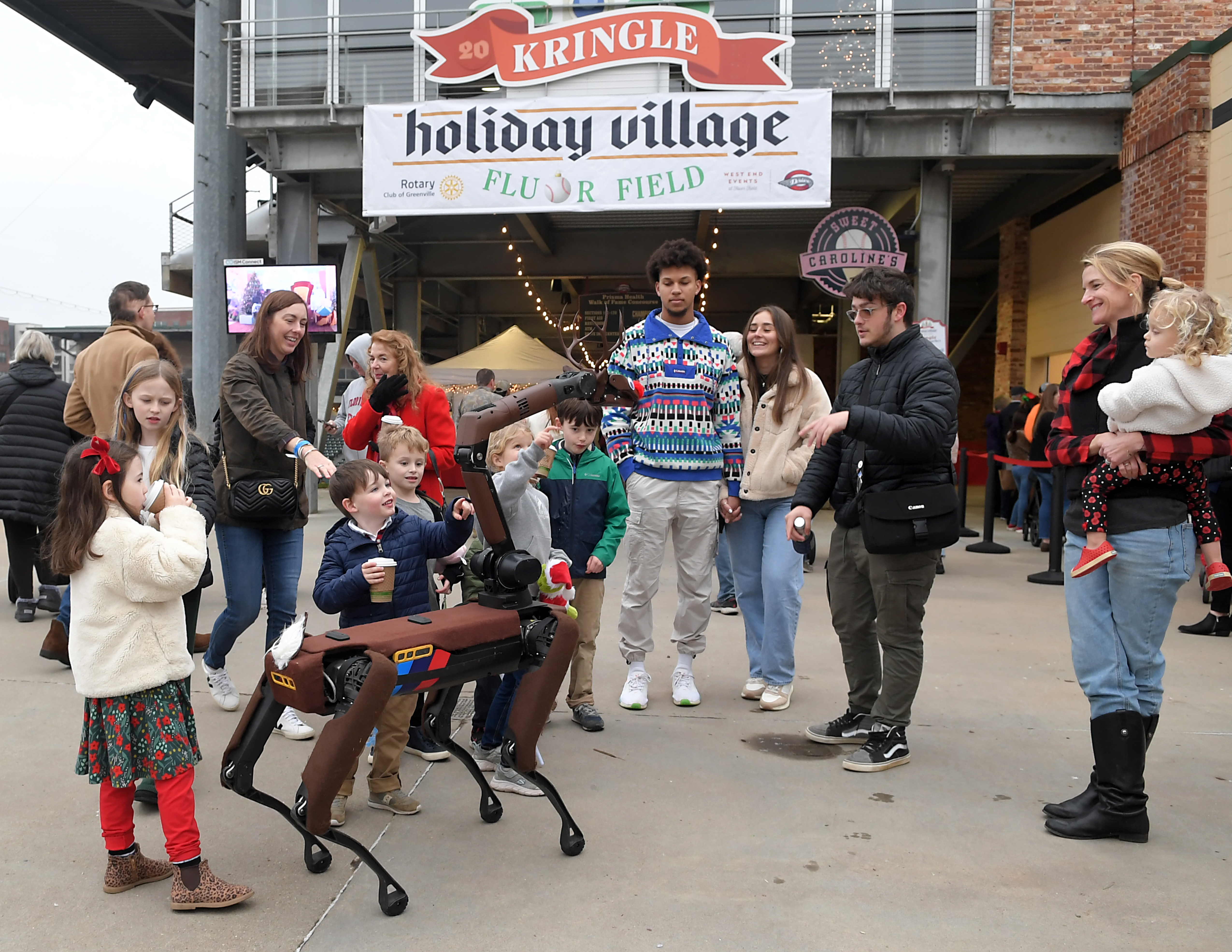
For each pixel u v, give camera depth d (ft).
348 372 53.67
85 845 9.00
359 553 9.83
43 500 17.62
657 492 13.44
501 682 11.21
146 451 9.49
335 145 34.50
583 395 8.55
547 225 47.01
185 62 50.85
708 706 13.66
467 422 8.34
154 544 7.64
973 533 32.45
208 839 9.11
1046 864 8.70
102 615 7.65
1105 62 31.24
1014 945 7.29
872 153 32.22
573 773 10.99
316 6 35.06
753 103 30.71
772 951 7.19
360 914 7.73
